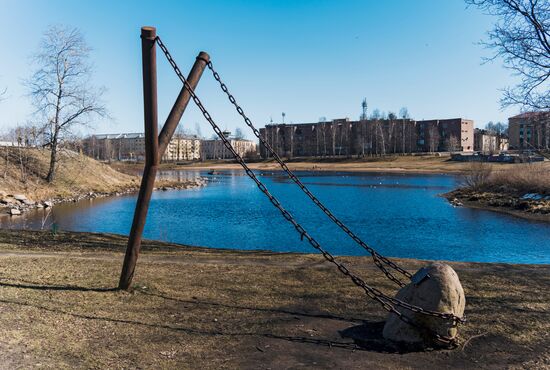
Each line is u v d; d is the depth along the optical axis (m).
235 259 11.25
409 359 5.36
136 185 50.91
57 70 39.81
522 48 13.67
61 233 15.84
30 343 5.27
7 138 60.81
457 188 47.66
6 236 14.53
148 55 7.04
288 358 5.31
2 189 34.56
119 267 9.67
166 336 5.84
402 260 11.40
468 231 23.19
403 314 5.86
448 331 5.70
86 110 40.34
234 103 6.68
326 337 6.02
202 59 7.41
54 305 6.68
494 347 5.73
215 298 7.61
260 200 39.69
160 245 14.52
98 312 6.56
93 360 4.98
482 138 153.00
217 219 27.73
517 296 7.93
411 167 96.00
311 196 6.73
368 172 90.19
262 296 7.81
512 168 42.88
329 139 142.00
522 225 24.91
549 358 5.39
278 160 6.72
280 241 20.50
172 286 8.23
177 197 43.03
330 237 21.64
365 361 5.28
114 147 160.12
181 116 7.52
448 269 5.88
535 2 13.07
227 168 116.50
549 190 33.53
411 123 134.50
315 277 9.23
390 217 28.56
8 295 6.99
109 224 25.03
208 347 5.56
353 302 7.55
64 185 41.25
